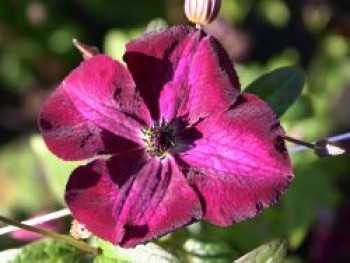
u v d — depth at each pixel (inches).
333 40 19.6
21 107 22.3
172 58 10.1
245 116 9.7
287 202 13.7
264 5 20.9
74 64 21.4
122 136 10.2
